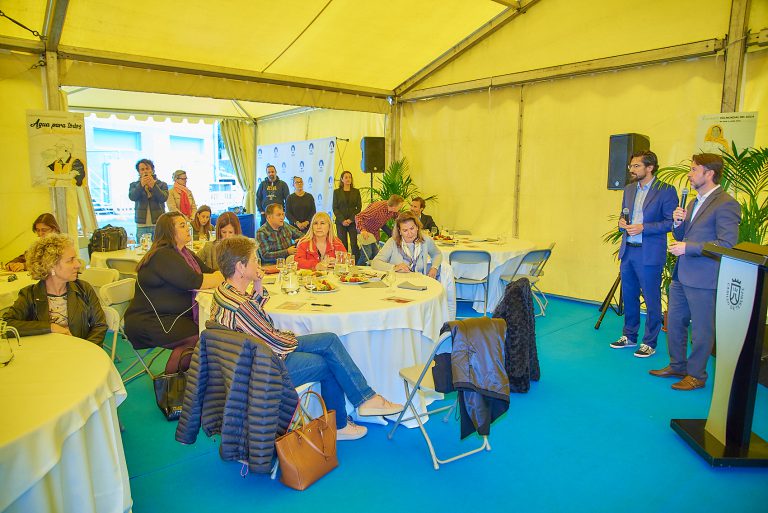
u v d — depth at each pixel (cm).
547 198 655
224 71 632
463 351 238
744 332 262
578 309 596
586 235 622
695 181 339
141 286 326
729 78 490
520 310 350
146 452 278
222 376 226
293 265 352
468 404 242
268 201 855
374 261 409
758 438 283
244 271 240
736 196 445
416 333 302
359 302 298
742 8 476
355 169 888
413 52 700
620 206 590
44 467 144
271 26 559
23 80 494
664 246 408
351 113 884
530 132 665
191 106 935
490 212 720
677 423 300
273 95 684
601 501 236
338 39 620
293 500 235
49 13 465
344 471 259
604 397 349
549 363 414
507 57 672
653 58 539
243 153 1067
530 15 642
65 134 497
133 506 230
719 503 235
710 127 467
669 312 378
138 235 664
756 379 264
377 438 293
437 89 752
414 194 816
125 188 1101
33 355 204
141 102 867
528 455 276
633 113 572
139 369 400
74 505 159
